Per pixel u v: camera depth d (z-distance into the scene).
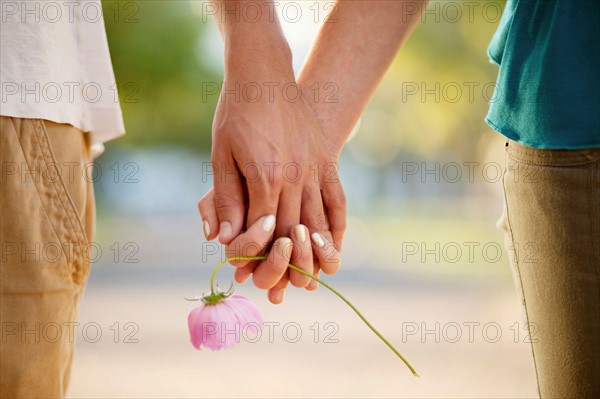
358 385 2.64
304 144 1.48
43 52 1.40
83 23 1.46
